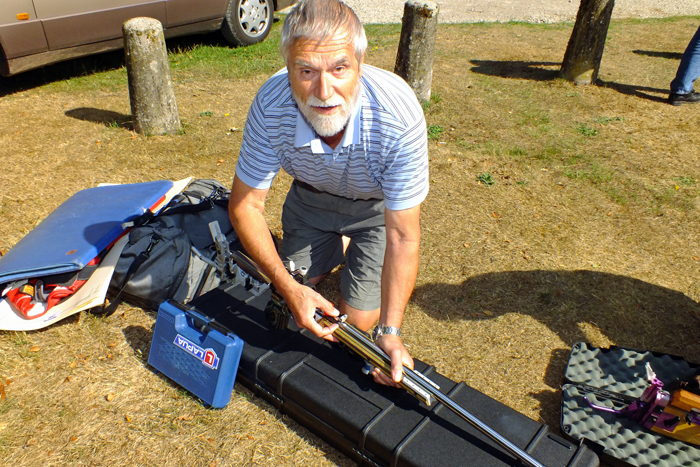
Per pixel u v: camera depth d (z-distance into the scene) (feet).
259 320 8.50
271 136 7.01
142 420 7.80
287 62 5.95
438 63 24.29
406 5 18.13
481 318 10.06
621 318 10.21
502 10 36.45
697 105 20.27
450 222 12.91
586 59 21.57
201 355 7.82
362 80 6.61
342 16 5.74
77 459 7.24
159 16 22.18
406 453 6.51
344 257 10.28
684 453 7.27
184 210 10.69
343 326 6.95
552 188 14.48
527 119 18.61
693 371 8.48
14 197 13.21
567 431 7.61
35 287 9.27
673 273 11.47
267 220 12.77
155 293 9.44
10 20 18.20
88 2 19.92
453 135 17.26
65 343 9.00
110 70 22.81
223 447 7.47
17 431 7.57
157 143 16.28
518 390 8.60
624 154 16.40
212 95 20.24
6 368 8.50
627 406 7.78
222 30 25.38
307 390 7.32
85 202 11.14
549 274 11.25
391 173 7.00
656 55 26.48
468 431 6.81
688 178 15.08
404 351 6.82
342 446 7.26
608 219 13.24
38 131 16.79
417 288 10.76
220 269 9.43
